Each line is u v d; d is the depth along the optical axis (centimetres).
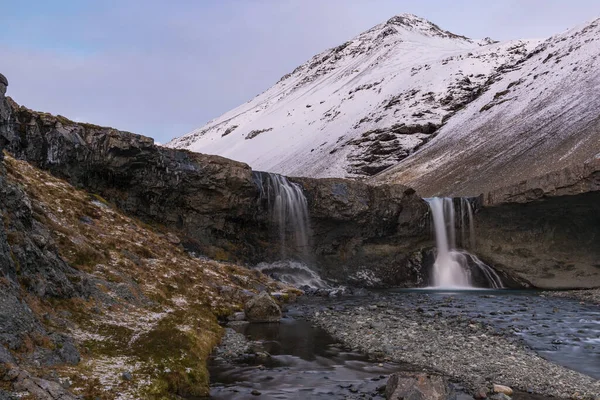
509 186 4734
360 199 4875
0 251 1305
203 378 1376
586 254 4544
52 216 2309
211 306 2475
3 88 1609
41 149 3325
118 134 3741
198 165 4162
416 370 1547
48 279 1554
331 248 4884
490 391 1324
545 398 1285
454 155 12019
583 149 7619
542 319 2497
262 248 4556
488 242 5044
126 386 1153
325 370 1543
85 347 1342
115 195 3772
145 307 1964
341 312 2733
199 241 4131
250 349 1817
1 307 1156
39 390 952
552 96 12138
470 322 2352
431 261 5041
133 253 2559
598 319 2500
